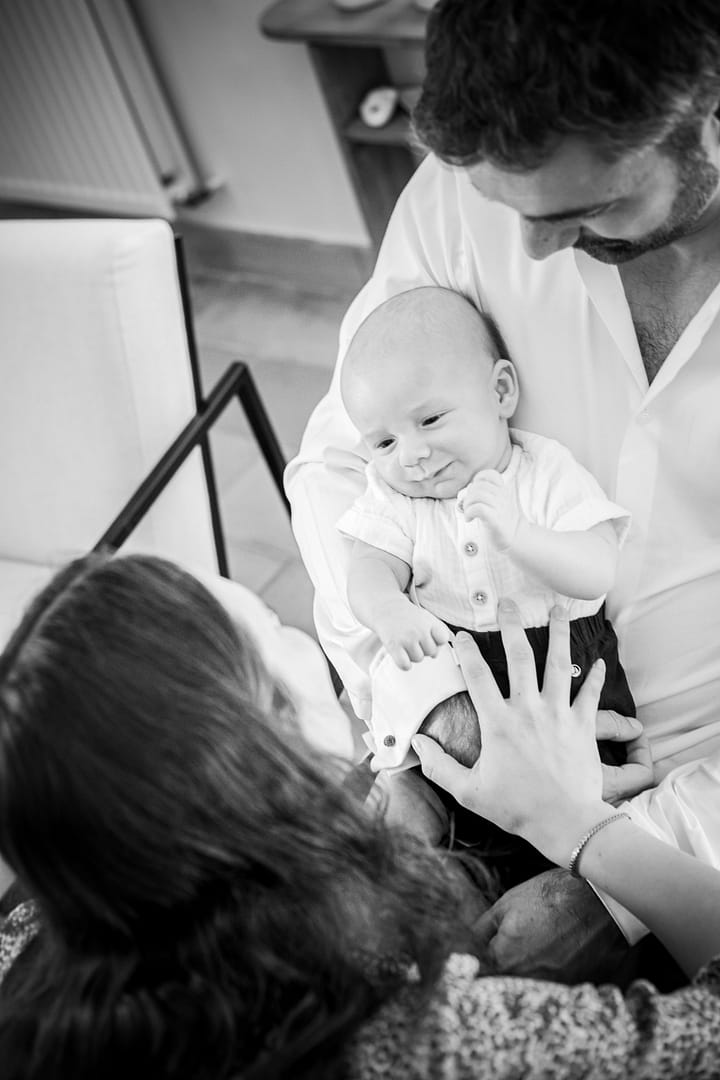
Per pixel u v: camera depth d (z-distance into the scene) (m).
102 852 0.68
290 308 2.94
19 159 3.19
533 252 0.89
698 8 0.73
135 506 1.59
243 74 2.69
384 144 2.58
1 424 1.73
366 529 1.18
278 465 1.94
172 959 0.71
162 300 1.64
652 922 0.92
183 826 0.68
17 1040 0.74
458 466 1.13
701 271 1.01
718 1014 0.78
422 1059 0.72
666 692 1.21
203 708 0.70
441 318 1.12
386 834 0.80
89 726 0.67
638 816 1.06
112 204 3.14
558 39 0.73
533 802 0.99
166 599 0.73
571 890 1.06
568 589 1.08
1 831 0.69
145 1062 0.70
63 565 0.78
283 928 0.71
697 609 1.17
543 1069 0.73
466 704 1.10
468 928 0.85
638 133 0.76
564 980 1.03
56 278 1.60
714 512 1.13
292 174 2.83
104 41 2.74
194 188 2.99
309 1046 0.69
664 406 1.08
